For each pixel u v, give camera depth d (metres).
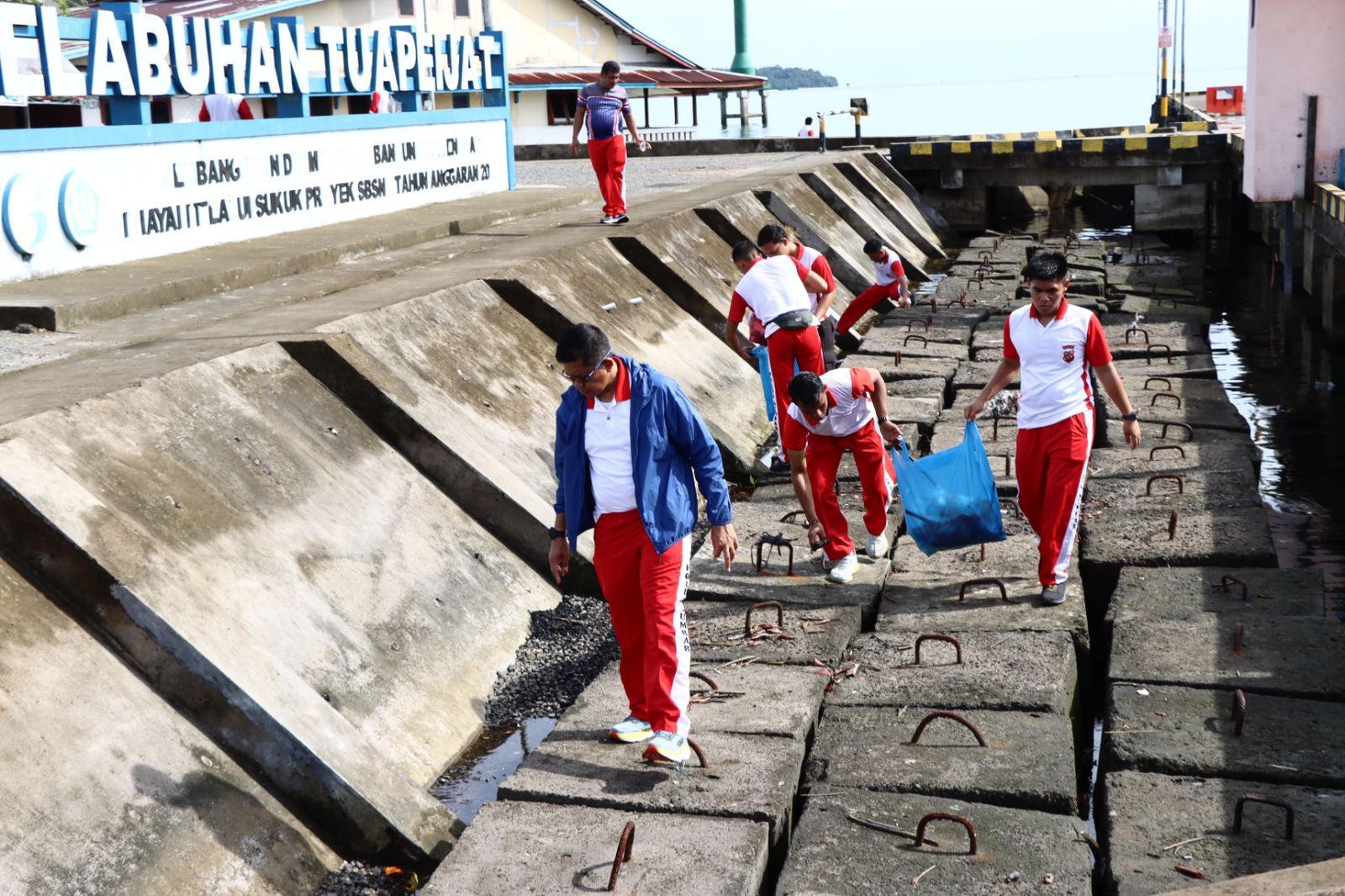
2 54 9.93
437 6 32.16
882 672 6.18
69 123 20.02
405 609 6.59
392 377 8.16
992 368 12.48
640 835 4.73
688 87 39.19
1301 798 4.88
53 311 8.93
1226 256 22.55
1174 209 25.00
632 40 40.00
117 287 9.94
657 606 5.13
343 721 5.41
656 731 5.13
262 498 6.52
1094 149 25.19
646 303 12.63
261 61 13.41
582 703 5.93
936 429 10.49
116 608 5.24
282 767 5.15
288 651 5.70
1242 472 8.90
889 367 12.61
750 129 52.09
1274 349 14.80
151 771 4.86
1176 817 4.81
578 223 15.42
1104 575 7.51
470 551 7.41
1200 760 5.18
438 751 5.93
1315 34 15.81
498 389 9.29
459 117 17.81
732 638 6.63
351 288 10.59
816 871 4.55
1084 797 5.70
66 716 4.80
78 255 10.84
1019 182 25.84
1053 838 4.70
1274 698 5.67
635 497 5.12
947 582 7.34
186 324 9.09
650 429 5.09
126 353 7.85
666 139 38.16
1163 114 32.69
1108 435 10.05
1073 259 19.78
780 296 8.82
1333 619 6.46
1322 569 8.09
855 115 31.91
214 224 12.62
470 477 7.73
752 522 8.59
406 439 7.84
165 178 11.87
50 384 6.89
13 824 4.34
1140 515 8.18
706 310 13.46
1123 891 4.38
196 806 4.87
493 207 16.66
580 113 14.77
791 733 5.47
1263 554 7.38
